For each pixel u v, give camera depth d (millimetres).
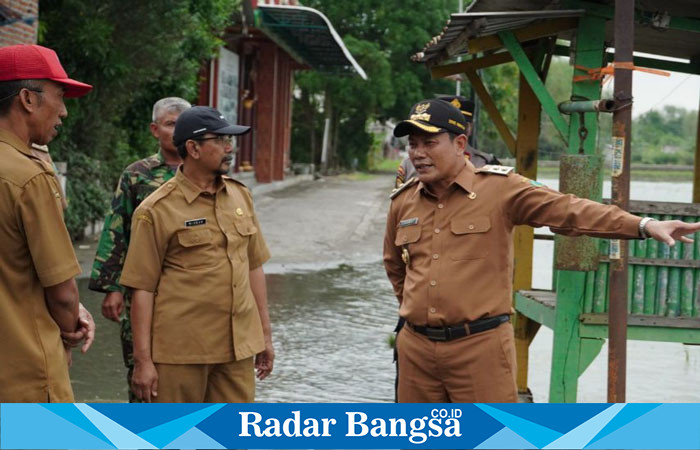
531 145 6652
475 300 3879
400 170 5621
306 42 24719
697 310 5215
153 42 13422
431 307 3926
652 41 6336
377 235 17609
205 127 4148
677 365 7934
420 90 38938
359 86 36906
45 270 3375
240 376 4305
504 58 6750
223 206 4273
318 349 8086
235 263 4254
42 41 12328
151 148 16672
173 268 4188
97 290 4781
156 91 16109
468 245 3918
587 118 5070
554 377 5172
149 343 4160
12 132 3422
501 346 3887
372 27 38062
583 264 4930
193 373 4164
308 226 18031
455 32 5492
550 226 3904
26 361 3385
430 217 4035
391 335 8789
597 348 5160
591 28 5141
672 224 3730
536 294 6012
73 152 13672
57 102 3506
